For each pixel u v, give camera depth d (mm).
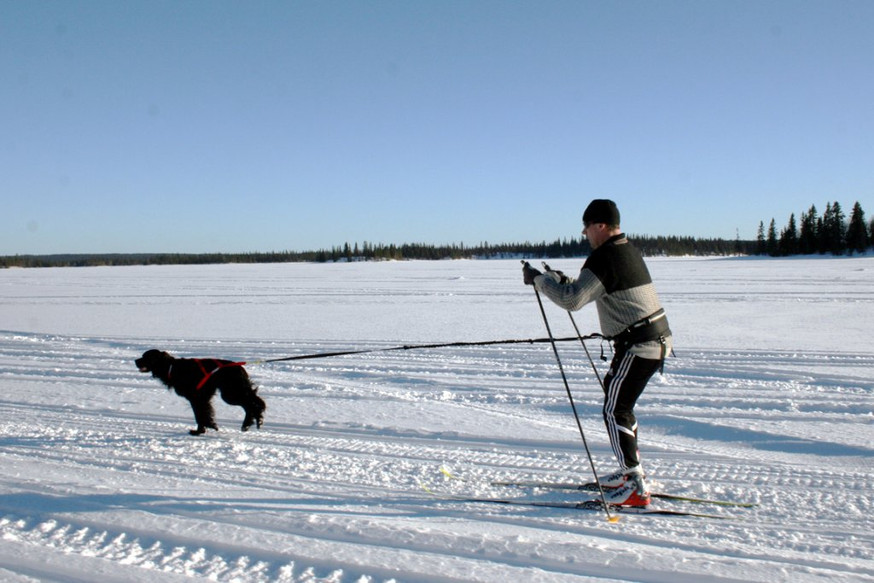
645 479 4219
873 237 74625
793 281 27906
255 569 2994
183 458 4926
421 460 4887
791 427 5668
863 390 7191
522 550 3170
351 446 5273
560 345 10859
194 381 5617
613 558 3061
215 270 58250
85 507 3775
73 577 2918
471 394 7141
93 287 30719
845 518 3658
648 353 3752
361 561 3059
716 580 2859
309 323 14688
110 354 10523
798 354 9625
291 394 7293
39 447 5246
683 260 70500
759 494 4078
